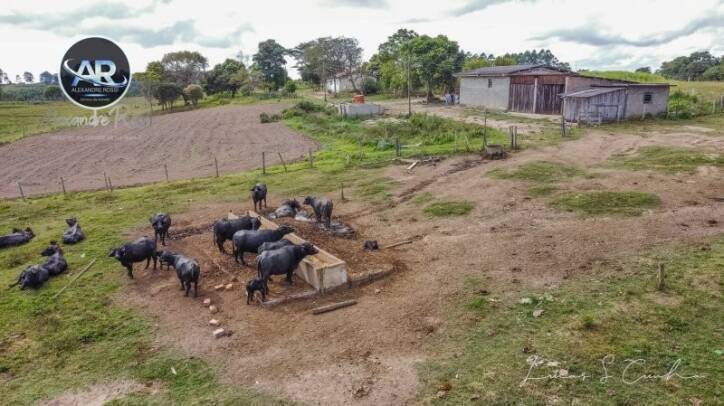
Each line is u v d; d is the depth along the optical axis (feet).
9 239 55.31
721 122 115.24
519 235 48.96
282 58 387.75
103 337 34.60
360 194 69.31
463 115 149.89
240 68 355.97
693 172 68.18
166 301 39.55
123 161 115.24
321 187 74.74
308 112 188.24
